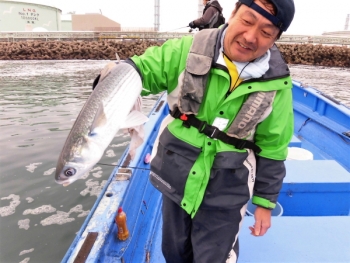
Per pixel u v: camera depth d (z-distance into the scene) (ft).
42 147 22.36
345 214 9.66
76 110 32.40
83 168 4.78
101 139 4.79
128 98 5.10
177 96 5.57
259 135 5.55
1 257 12.38
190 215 6.08
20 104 34.83
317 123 16.61
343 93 44.86
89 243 6.62
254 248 7.34
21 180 17.95
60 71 64.85
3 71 64.13
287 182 9.21
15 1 144.66
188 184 5.50
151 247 8.23
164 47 5.52
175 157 5.56
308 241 7.52
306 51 91.30
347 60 88.07
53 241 13.34
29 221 14.56
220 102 5.24
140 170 10.36
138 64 5.40
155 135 13.64
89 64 80.18
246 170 5.56
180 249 6.38
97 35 118.01
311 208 9.59
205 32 5.48
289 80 5.22
